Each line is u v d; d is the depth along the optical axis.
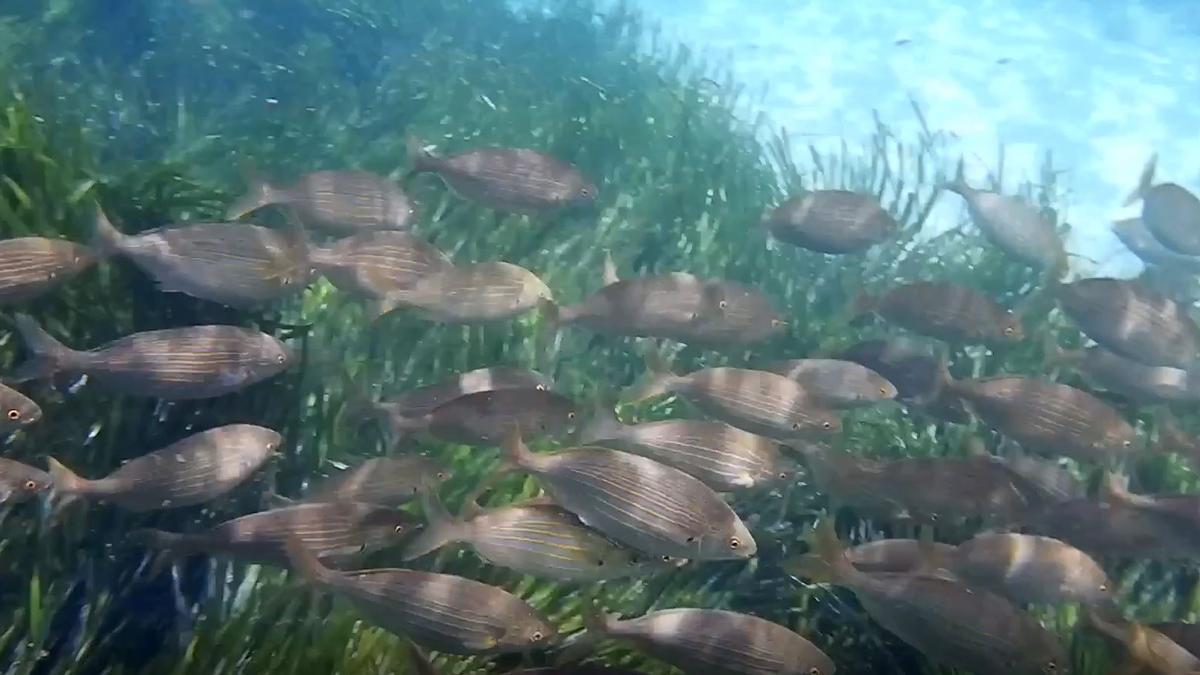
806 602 1.24
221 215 1.48
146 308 1.31
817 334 1.75
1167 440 1.44
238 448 1.09
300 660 1.04
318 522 1.03
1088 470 1.52
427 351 1.51
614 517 1.01
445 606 0.95
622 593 1.23
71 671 1.04
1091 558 1.14
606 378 1.60
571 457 1.02
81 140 1.54
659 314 1.40
